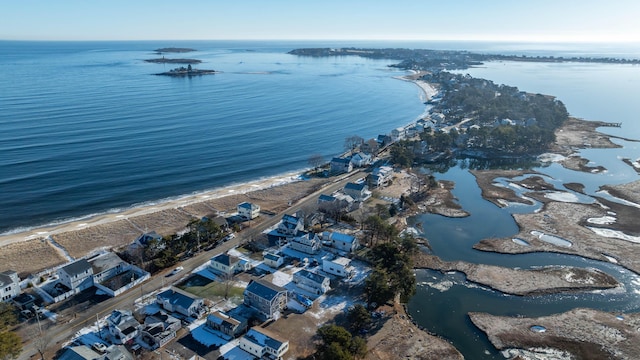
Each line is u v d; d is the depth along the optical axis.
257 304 79.62
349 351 65.38
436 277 96.81
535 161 190.12
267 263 97.62
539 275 97.69
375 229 107.50
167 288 86.50
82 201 128.38
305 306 82.06
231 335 72.62
